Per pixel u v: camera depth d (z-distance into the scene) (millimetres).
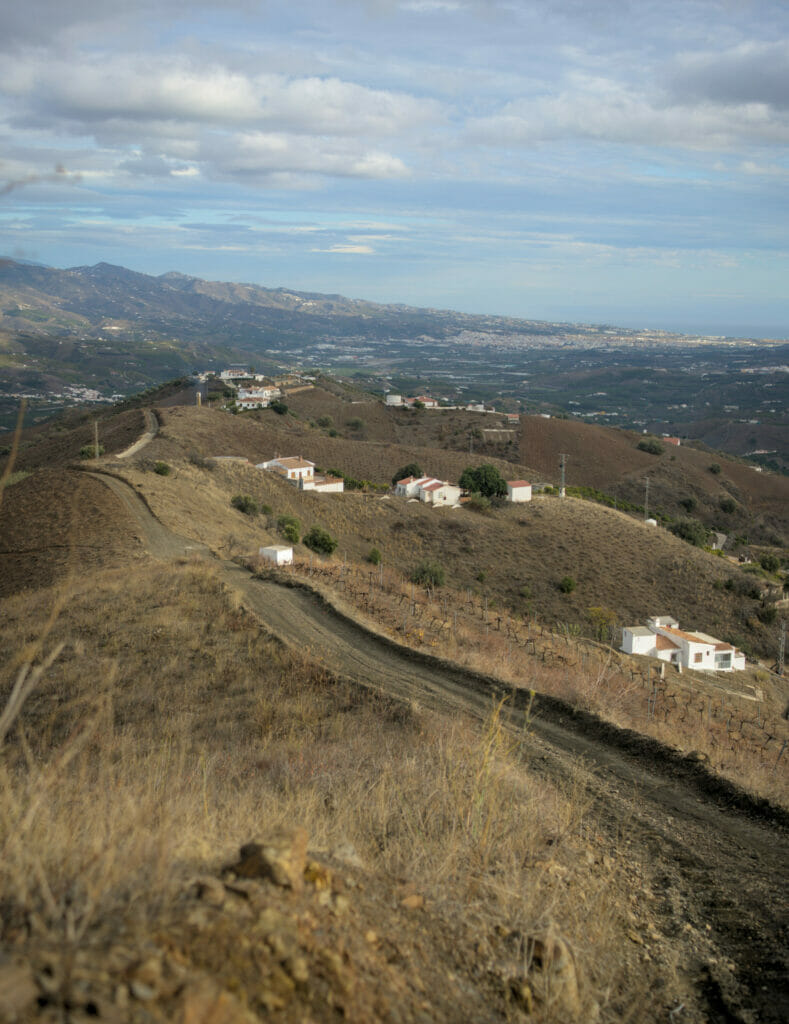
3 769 3273
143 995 1984
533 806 6805
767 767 11375
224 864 3289
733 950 5023
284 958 2494
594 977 4156
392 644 17484
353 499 59750
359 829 5695
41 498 38594
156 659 16328
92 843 3170
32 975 1945
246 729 12164
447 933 3662
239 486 55969
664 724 13938
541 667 17969
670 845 7027
